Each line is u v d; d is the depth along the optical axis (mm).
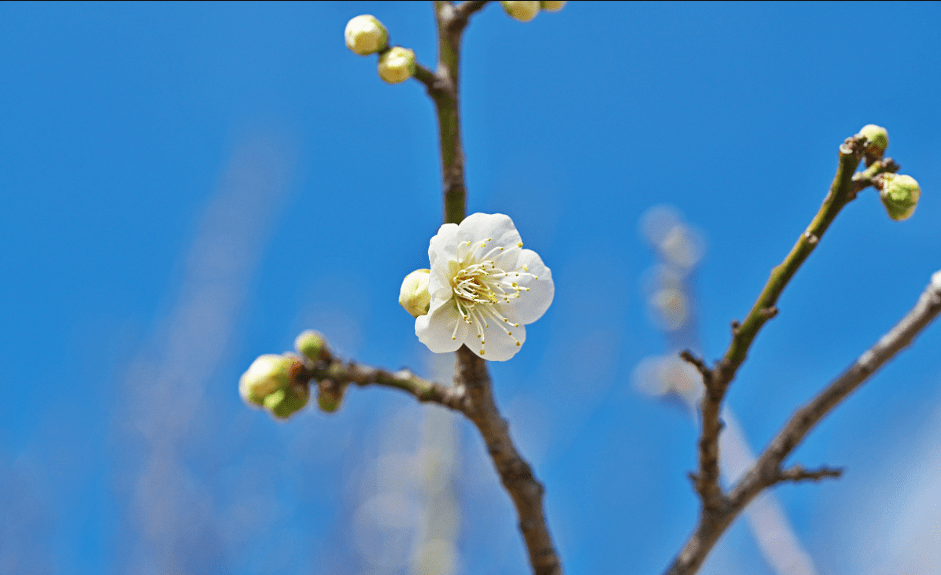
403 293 564
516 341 564
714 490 570
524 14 592
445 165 571
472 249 566
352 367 583
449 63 574
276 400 583
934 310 569
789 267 553
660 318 683
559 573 567
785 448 572
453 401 572
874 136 553
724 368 559
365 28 574
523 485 567
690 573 569
